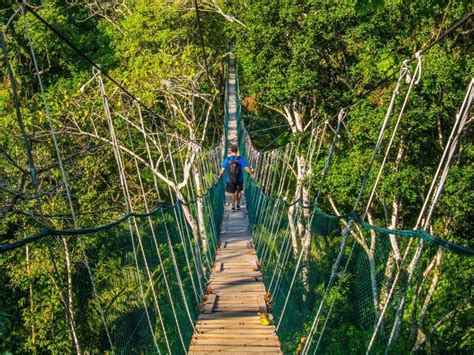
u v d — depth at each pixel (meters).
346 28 14.69
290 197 22.70
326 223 12.07
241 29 18.27
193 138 18.31
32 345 11.65
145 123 19.14
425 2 6.85
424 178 13.30
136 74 17.80
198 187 16.12
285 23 16.30
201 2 21.72
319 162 15.32
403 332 14.27
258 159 18.30
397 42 13.47
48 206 11.34
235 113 28.91
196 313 7.45
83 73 18.86
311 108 18.48
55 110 15.25
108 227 3.78
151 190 19.06
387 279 10.45
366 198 14.42
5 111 15.98
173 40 20.53
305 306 10.11
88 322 8.26
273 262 10.55
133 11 22.48
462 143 13.05
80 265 10.12
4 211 4.64
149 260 9.72
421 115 12.32
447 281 13.64
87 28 24.17
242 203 16.42
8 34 18.16
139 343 6.83
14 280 12.12
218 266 9.95
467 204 12.24
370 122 12.96
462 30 13.09
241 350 6.13
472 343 13.32
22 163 9.77
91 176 14.41
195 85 18.80
